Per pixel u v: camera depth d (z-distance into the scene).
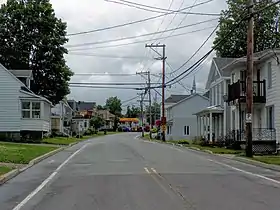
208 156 30.75
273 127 35.06
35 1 61.81
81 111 134.62
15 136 49.34
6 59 60.12
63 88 62.75
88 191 14.20
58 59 62.00
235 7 54.12
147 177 17.81
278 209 11.12
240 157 28.41
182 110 78.94
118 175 18.56
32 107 50.34
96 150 36.97
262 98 36.66
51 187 15.27
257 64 38.19
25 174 19.41
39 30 61.22
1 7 61.31
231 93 41.03
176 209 11.03
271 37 58.16
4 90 49.44
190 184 15.76
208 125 55.91
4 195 13.59
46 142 48.22
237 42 59.62
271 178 17.94
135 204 11.79
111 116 168.38
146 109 160.38
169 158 28.06
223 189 14.57
